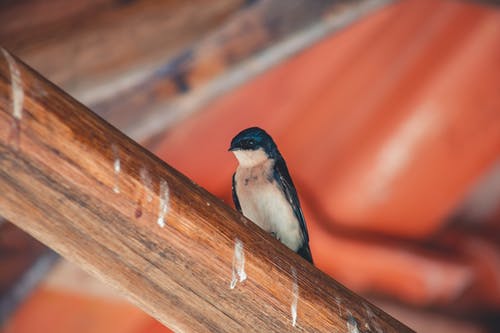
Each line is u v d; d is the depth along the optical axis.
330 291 6.00
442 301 14.89
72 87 8.95
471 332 14.72
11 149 4.79
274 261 5.72
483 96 12.90
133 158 5.24
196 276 5.42
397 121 13.20
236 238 5.56
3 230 10.93
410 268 14.30
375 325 6.11
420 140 13.20
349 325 5.96
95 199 5.05
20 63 4.91
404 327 6.31
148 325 12.38
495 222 16.09
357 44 12.20
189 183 5.49
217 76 9.18
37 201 4.97
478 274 14.88
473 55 12.51
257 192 10.12
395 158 13.45
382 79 12.68
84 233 5.14
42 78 4.99
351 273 14.48
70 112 5.02
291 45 9.32
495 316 15.06
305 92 12.32
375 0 9.33
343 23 9.44
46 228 5.09
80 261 5.28
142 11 8.92
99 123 5.16
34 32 8.86
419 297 14.71
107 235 5.17
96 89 9.00
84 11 8.90
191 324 5.60
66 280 11.64
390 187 13.66
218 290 5.50
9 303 11.71
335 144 13.34
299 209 10.27
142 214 5.18
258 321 5.67
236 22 9.08
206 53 9.09
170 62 9.08
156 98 9.15
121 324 12.18
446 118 13.05
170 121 9.38
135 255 5.27
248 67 9.18
